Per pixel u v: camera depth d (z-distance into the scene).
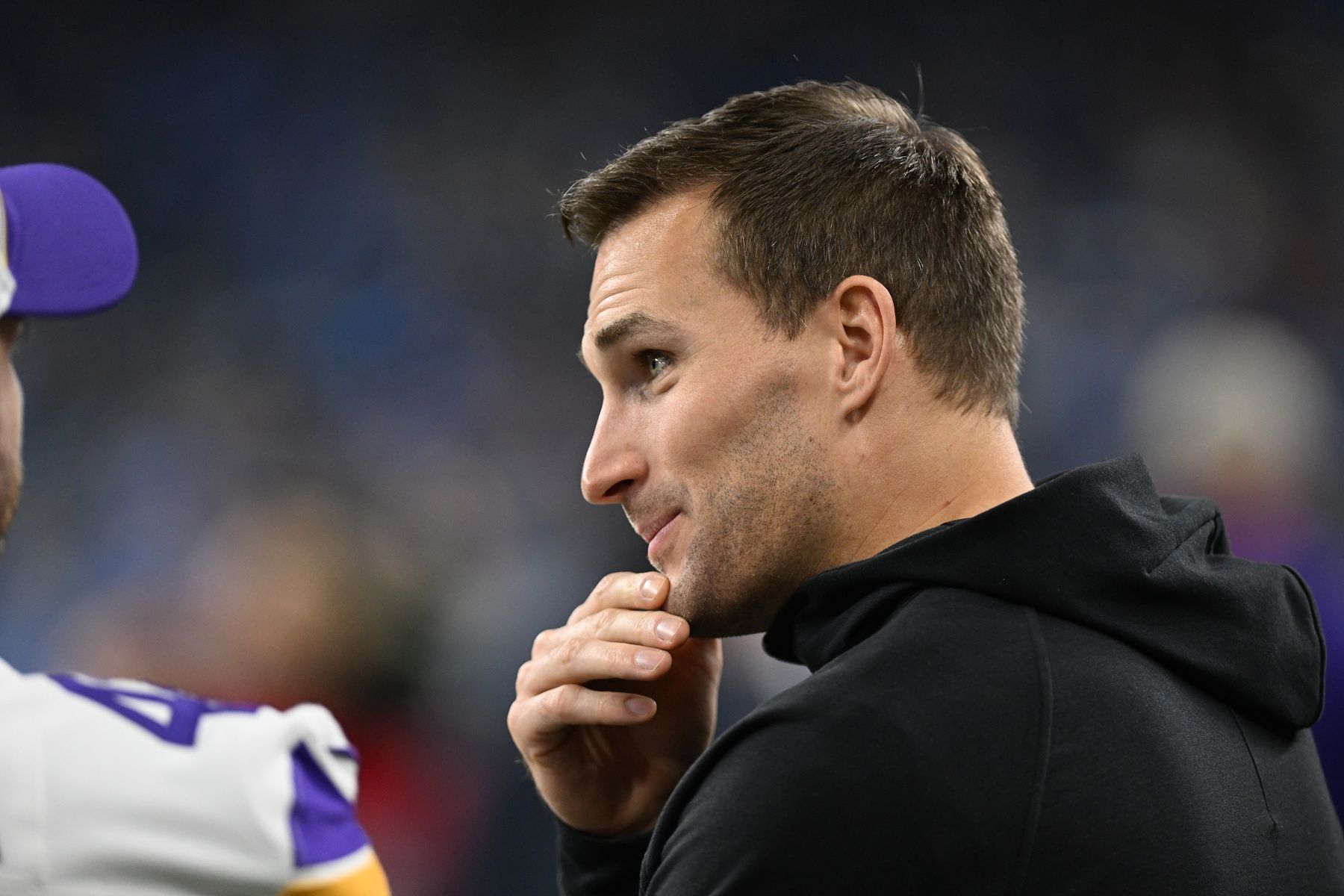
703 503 4.55
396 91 35.44
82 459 27.25
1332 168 34.66
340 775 3.70
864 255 4.49
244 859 3.42
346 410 29.50
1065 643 3.94
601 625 4.88
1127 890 3.69
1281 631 4.31
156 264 32.72
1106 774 3.75
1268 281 32.75
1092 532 4.04
